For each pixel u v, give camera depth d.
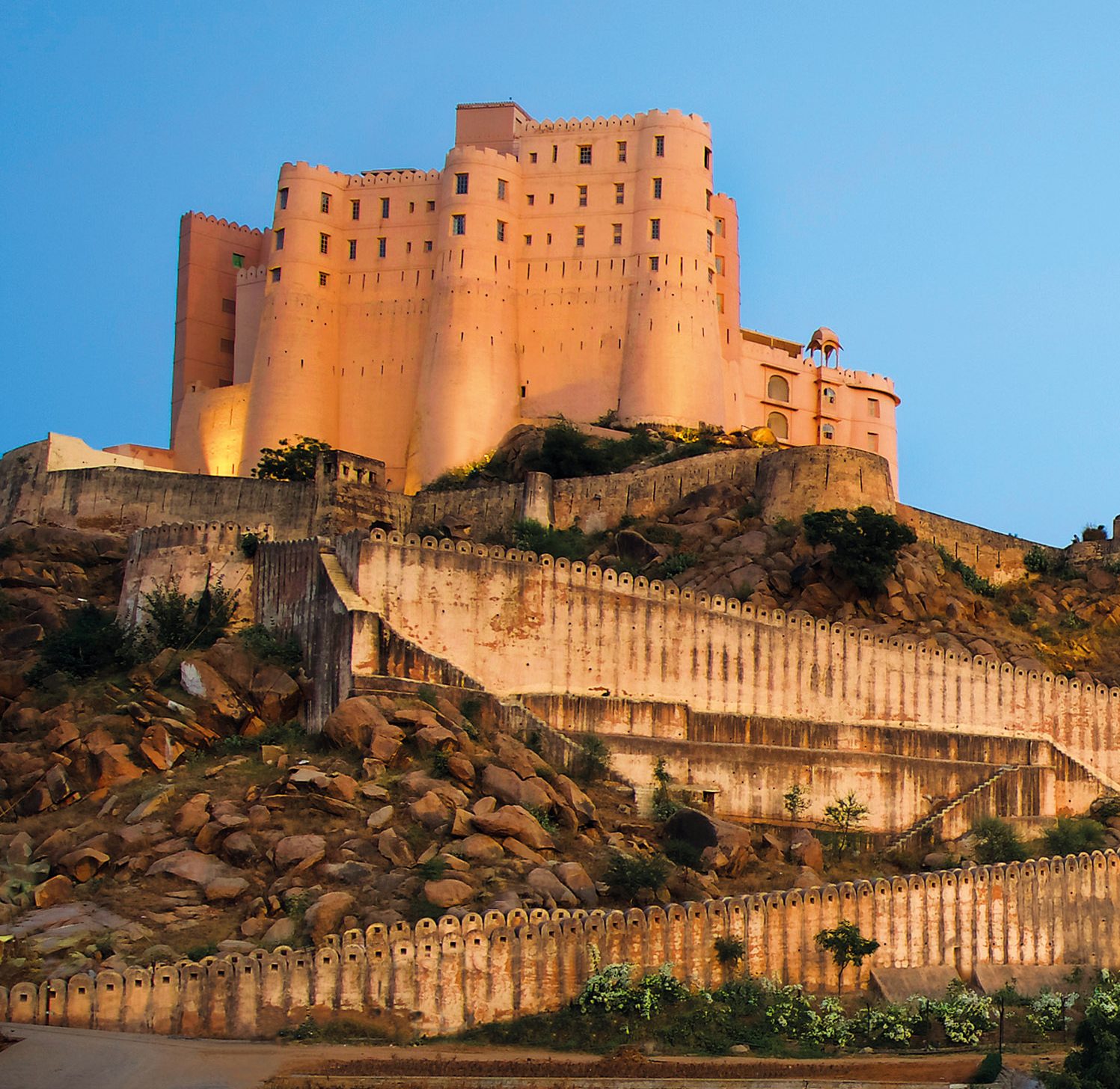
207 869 60.34
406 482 118.12
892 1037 56.34
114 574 96.81
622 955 56.12
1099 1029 53.25
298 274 122.56
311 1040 51.22
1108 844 75.50
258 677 74.69
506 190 123.06
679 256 121.06
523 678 75.06
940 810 78.38
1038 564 109.00
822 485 99.88
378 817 62.31
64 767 69.31
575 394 120.00
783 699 78.81
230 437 124.88
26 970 53.31
